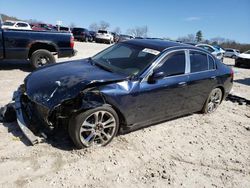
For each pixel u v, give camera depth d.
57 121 3.89
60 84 3.99
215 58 5.98
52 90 3.92
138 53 4.91
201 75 5.45
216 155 4.39
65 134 4.30
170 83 4.76
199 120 5.71
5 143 3.93
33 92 4.06
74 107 3.78
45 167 3.53
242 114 6.50
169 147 4.45
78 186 3.27
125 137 4.55
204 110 5.98
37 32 8.84
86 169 3.59
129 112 4.27
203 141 4.81
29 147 3.89
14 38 8.43
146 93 4.38
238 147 4.77
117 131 4.26
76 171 3.53
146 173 3.69
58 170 3.51
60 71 4.54
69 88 3.84
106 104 3.95
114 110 4.07
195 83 5.29
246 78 13.00
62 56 9.45
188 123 5.49
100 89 3.94
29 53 9.04
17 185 3.17
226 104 7.14
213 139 4.95
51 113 3.76
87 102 3.78
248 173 4.01
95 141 4.09
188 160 4.14
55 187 3.21
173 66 4.91
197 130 5.23
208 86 5.68
